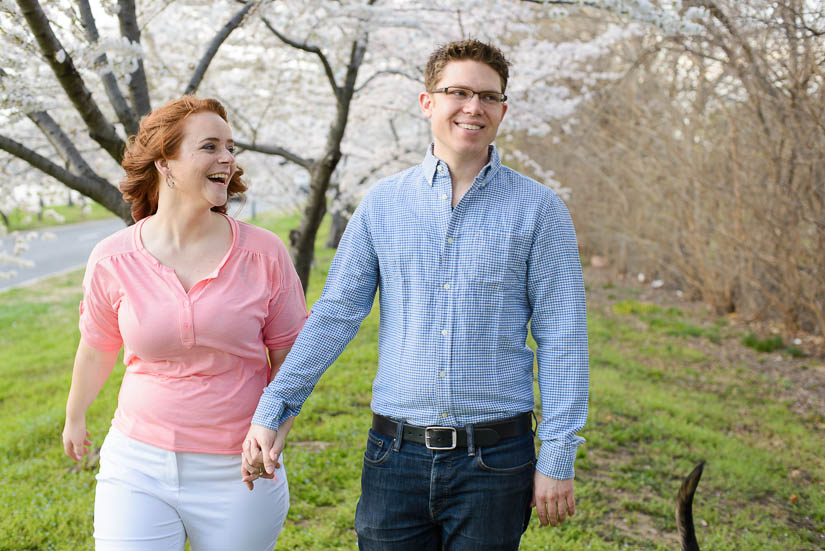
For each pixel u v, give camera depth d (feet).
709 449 14.43
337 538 10.18
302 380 5.87
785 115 20.33
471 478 5.59
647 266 37.32
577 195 40.09
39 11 9.44
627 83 29.78
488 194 5.74
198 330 5.82
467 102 5.63
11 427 15.84
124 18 12.30
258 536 6.10
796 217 21.99
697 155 27.14
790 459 14.11
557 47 23.62
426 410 5.65
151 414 5.87
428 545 5.94
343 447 13.78
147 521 5.79
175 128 5.83
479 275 5.61
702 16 13.29
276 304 6.34
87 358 6.47
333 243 47.32
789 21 16.16
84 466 13.12
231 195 6.60
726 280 28.55
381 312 6.07
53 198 21.04
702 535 10.77
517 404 5.70
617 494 12.16
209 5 18.76
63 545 10.01
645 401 17.46
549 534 10.46
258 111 25.31
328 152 15.35
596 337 25.16
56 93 13.24
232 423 5.96
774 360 22.29
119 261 5.98
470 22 19.52
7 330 29.76
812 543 10.71
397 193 5.95
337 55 20.74
